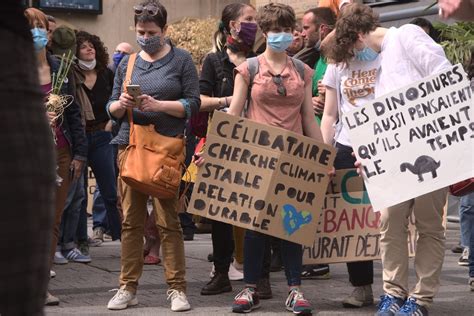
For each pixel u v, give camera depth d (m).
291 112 7.39
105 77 10.63
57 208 7.59
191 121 8.50
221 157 7.31
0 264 1.90
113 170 10.80
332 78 7.43
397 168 6.64
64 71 7.34
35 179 1.95
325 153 7.35
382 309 6.75
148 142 7.04
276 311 7.38
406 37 6.71
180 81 7.29
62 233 10.19
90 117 10.14
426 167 6.58
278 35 7.22
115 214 10.88
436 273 6.71
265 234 7.39
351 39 6.90
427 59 6.62
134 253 7.48
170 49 7.38
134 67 7.32
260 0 20.89
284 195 7.27
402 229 6.73
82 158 7.62
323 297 8.05
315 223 7.32
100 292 8.31
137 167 6.97
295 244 7.36
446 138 6.57
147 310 7.39
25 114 1.95
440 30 11.80
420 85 6.62
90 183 14.83
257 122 7.30
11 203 1.91
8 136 1.92
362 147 6.73
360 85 7.07
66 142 7.49
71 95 7.52
